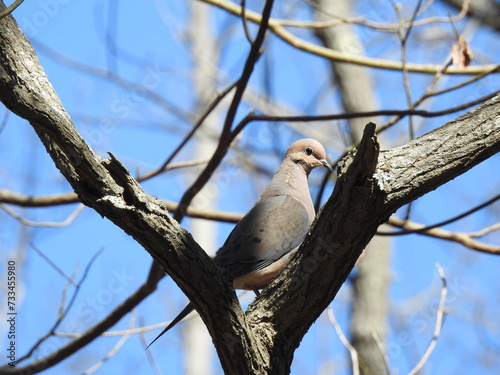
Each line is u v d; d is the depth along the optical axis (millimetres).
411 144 6812
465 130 6785
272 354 7203
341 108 18219
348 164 6664
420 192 6660
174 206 11930
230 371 7188
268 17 9891
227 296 6773
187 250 6555
